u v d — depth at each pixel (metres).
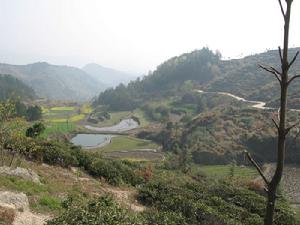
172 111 159.75
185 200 23.08
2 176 18.62
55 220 10.51
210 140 91.75
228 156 84.19
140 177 33.19
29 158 27.23
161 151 101.31
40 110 138.50
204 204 24.06
